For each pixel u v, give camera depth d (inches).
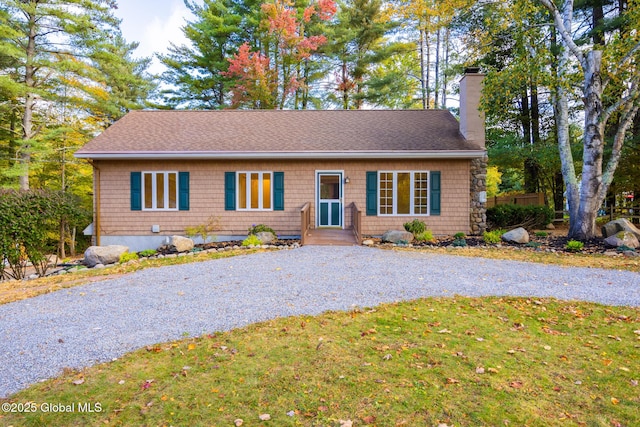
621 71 401.4
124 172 501.7
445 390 128.1
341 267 311.1
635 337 170.9
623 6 580.4
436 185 495.5
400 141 500.1
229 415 117.5
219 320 196.2
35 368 149.8
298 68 967.0
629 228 422.3
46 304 232.5
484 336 172.4
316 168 505.0
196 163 503.8
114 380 139.3
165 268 329.7
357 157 486.0
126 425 113.8
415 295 233.9
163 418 116.6
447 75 883.4
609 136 607.2
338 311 206.4
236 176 505.0
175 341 171.9
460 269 303.3
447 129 535.5
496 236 436.8
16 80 685.3
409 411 117.3
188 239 442.9
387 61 1085.8
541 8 530.0
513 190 1218.0
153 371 145.0
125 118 581.3
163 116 592.1
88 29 671.1
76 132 796.6
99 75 721.6
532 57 435.8
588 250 382.3
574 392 127.1
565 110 455.5
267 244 445.1
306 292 241.6
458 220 495.8
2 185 673.0
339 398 124.6
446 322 189.3
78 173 816.3
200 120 578.2
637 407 118.7
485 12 661.3
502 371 140.3
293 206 506.9
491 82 439.8
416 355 153.2
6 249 350.0
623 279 269.7
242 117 591.2
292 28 872.3
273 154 475.5
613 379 135.0
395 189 500.7
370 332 177.0
